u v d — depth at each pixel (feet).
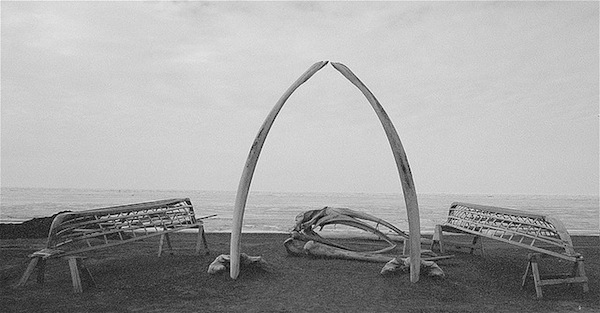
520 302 27.14
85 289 28.73
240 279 31.09
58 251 29.12
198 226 39.99
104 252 41.88
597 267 37.68
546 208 201.26
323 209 42.37
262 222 102.37
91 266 35.06
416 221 29.73
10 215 118.01
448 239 58.70
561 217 139.64
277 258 39.27
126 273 32.81
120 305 25.64
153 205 36.91
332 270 34.47
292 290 28.96
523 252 45.11
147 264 35.65
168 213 38.04
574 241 59.11
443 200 306.35
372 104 30.14
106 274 32.53
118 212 33.50
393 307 25.70
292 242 40.98
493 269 35.53
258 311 24.82
